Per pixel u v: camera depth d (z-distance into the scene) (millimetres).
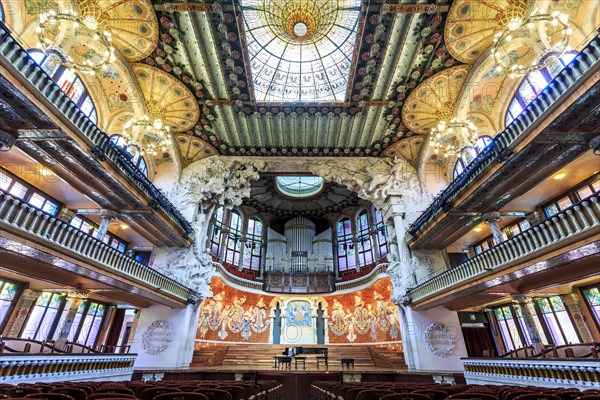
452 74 14383
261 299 25234
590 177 12062
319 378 13914
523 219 15125
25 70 8156
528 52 12617
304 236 28719
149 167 19406
